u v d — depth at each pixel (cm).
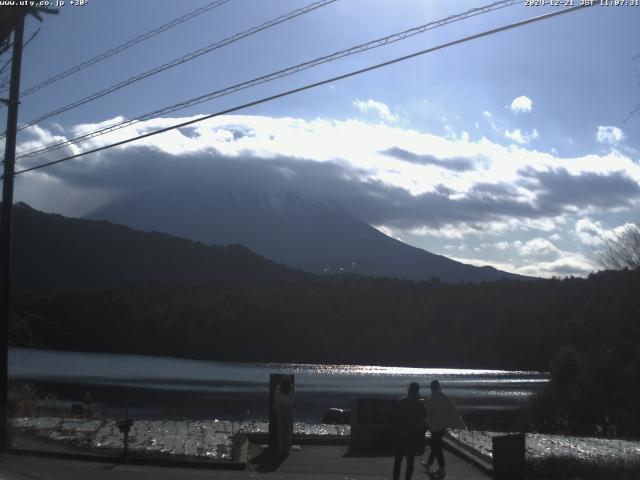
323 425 2067
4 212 1736
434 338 13162
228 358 13725
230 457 1477
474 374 11662
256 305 14012
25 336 2647
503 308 12212
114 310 14288
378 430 1647
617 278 3872
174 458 1462
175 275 19775
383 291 14662
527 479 1291
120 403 6203
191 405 6206
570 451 1571
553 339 10638
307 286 15088
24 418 2158
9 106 1731
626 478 1289
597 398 3844
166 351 14188
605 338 4491
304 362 13512
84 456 1503
